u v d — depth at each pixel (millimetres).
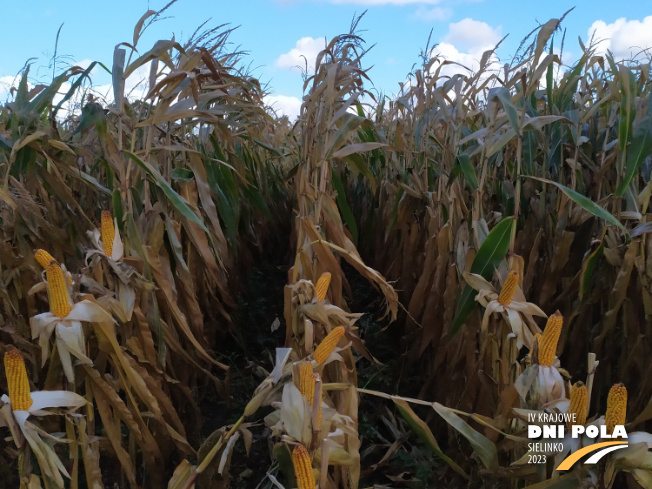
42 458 1153
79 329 1298
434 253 2561
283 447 1320
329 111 2029
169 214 2137
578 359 2291
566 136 2525
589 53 2467
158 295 1964
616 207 1976
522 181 2650
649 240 1839
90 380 1471
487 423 1444
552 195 2543
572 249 2371
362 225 4773
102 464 1984
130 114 2066
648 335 1930
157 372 1769
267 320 3436
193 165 2256
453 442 1977
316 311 1628
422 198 2949
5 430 1949
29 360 1923
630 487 1437
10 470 1923
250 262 3912
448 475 1963
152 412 1665
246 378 2623
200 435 2154
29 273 1892
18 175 1934
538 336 1285
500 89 1772
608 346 2154
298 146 5184
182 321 1896
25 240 1912
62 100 1962
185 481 1372
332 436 1285
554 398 1232
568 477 1185
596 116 2762
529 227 2562
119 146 1748
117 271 1523
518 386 1288
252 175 4070
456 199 2416
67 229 2090
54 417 1642
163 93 1821
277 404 1284
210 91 2482
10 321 1876
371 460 2086
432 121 2930
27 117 1849
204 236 2217
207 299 2631
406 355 2693
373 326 3193
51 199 2100
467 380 1968
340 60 2375
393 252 3615
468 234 2115
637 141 1673
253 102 3027
